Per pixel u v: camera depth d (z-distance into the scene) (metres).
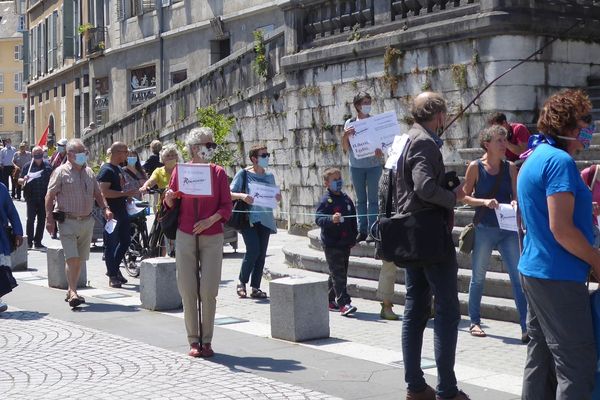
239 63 23.39
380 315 11.39
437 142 7.25
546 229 5.86
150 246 15.06
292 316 10.05
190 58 32.53
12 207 12.25
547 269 5.84
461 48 15.35
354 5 18.14
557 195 5.73
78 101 44.66
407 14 16.80
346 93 18.05
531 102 14.84
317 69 18.89
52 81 49.12
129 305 12.72
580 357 5.83
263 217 12.87
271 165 21.62
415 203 7.16
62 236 12.45
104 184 14.26
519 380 8.22
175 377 8.55
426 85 16.02
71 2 44.09
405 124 16.52
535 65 14.88
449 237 7.18
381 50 16.92
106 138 33.38
